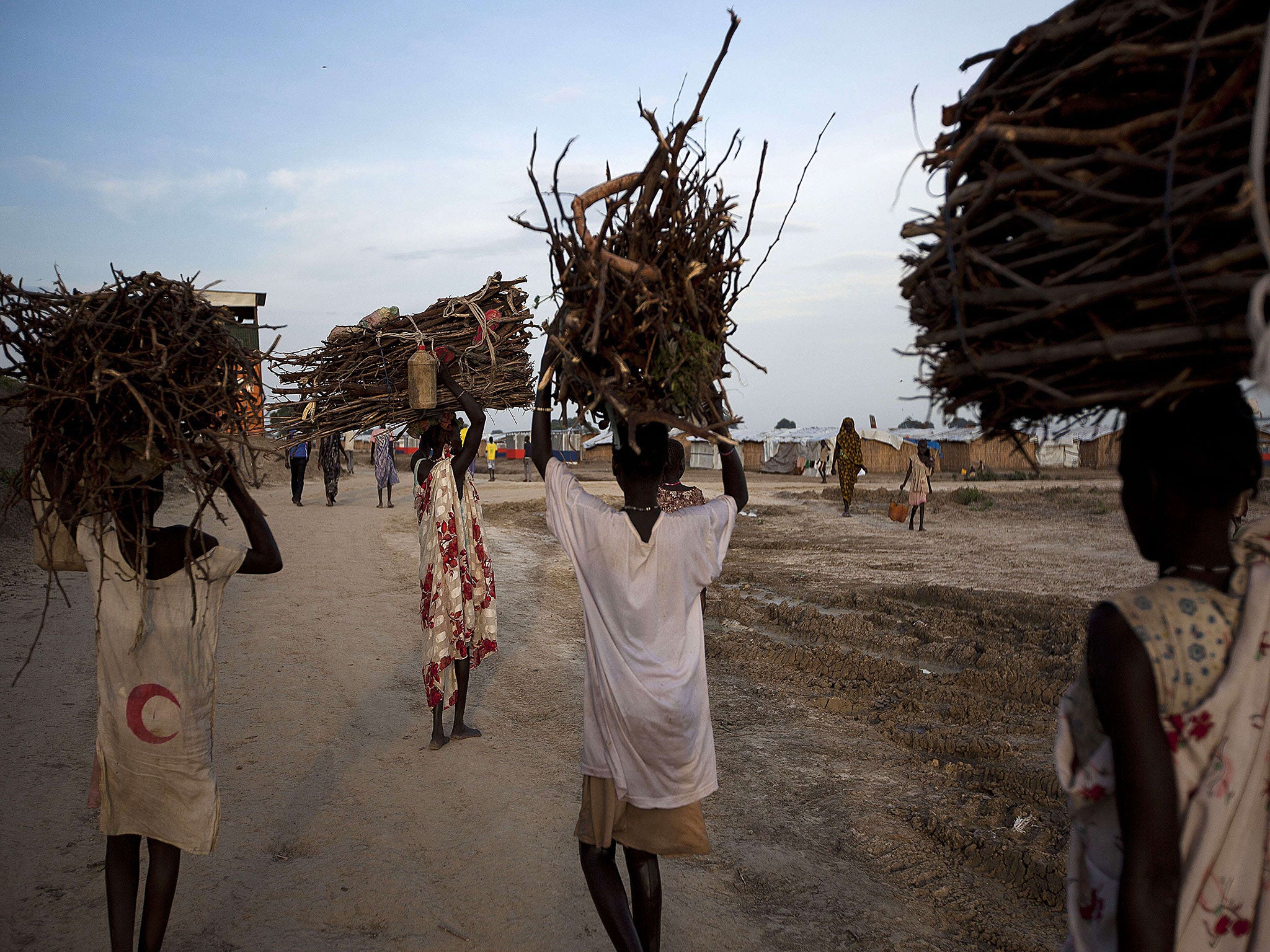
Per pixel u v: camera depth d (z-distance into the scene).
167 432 2.11
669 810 2.42
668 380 2.13
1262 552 1.27
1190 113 1.14
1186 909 1.20
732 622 8.07
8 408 2.11
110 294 2.16
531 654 6.79
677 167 2.11
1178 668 1.20
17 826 3.60
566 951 2.94
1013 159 1.34
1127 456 1.37
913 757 4.74
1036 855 3.53
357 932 3.00
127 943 2.36
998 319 1.36
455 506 4.68
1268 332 0.90
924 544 13.81
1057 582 10.27
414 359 4.02
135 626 2.29
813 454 36.03
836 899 3.32
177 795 2.37
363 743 4.75
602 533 2.40
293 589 8.83
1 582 7.98
